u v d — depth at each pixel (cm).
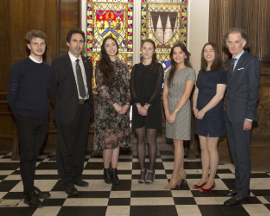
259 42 371
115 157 296
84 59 279
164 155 422
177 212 228
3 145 439
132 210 231
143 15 473
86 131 282
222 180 308
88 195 263
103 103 282
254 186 290
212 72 264
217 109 263
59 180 306
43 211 228
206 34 445
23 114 232
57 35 422
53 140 443
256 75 232
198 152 429
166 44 476
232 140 254
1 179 308
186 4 471
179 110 272
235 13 384
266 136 363
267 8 370
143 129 294
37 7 418
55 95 260
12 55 423
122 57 477
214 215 222
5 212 226
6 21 420
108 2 470
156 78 286
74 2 446
